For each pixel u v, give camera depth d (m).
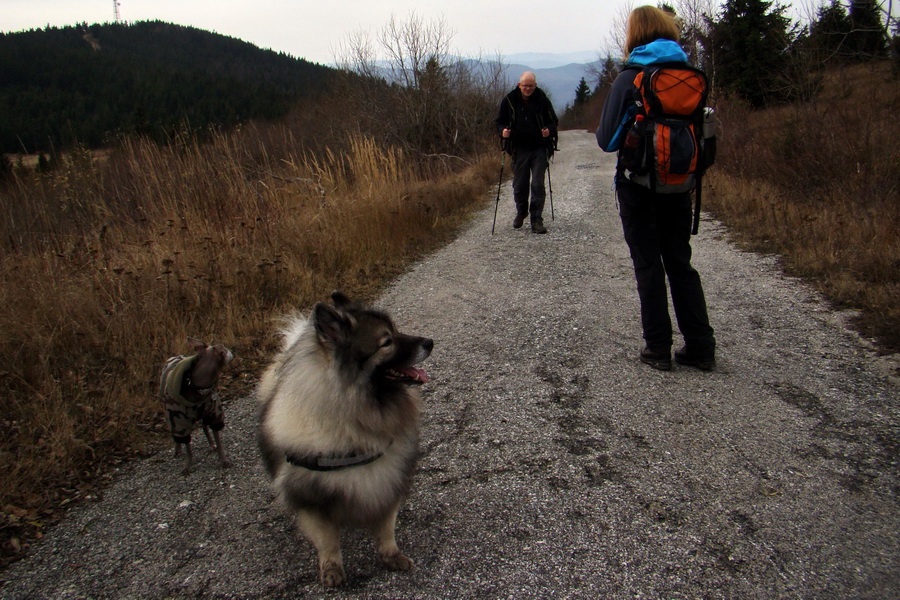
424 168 16.89
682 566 2.69
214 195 8.85
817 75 12.66
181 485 3.57
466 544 2.94
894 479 3.19
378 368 2.75
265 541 3.05
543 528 3.00
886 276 5.98
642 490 3.24
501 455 3.66
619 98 4.41
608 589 2.59
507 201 13.61
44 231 7.91
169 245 7.09
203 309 6.00
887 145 9.35
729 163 13.17
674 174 4.25
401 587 2.70
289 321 3.82
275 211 8.62
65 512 3.35
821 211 8.70
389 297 6.97
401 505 3.26
